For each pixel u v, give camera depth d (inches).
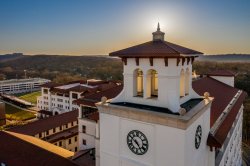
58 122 2856.8
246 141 3245.6
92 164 1454.2
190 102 883.4
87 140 2004.2
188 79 892.6
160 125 748.6
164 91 781.9
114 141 872.3
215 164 1045.8
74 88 4229.8
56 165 1031.0
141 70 829.8
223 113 1301.7
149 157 794.2
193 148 789.9
